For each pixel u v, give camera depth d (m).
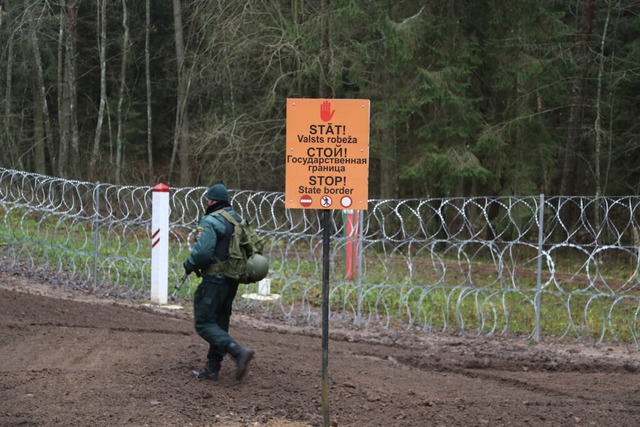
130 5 36.56
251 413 6.34
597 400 7.24
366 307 13.01
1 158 32.22
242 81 28.78
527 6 22.98
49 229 15.06
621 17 27.55
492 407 6.72
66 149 29.83
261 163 29.31
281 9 27.31
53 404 6.29
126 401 6.41
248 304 12.58
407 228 22.22
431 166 22.47
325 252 5.71
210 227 6.78
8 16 30.23
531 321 12.41
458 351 9.80
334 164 5.63
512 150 23.25
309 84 27.34
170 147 39.16
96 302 11.75
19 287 12.51
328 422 5.70
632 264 18.45
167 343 8.49
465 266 18.72
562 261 19.77
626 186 27.86
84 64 35.81
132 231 12.96
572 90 25.84
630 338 11.09
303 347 9.31
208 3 27.00
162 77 38.47
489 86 23.86
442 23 23.08
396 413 6.47
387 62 24.08
